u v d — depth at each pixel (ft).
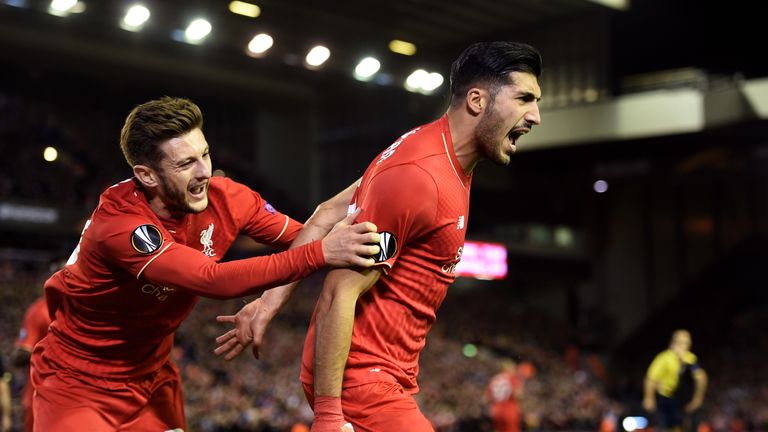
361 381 8.99
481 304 111.96
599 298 123.24
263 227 10.93
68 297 10.18
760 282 114.11
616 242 121.60
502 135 9.07
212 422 46.16
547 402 74.13
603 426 45.62
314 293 83.82
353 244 8.30
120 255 9.07
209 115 109.29
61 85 97.35
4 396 22.06
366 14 68.59
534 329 108.78
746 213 114.93
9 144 83.82
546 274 119.85
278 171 103.09
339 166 97.09
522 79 9.02
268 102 100.07
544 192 109.50
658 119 78.13
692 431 32.32
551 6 77.20
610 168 103.04
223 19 59.00
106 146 98.27
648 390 32.63
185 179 9.10
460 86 9.21
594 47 80.28
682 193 118.83
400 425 8.85
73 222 80.84
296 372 60.49
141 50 84.33
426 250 9.11
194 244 10.11
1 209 74.74
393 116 91.25
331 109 98.22
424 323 9.50
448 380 71.36
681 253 117.70
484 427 61.72
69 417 10.30
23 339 18.07
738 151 94.94
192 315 65.57
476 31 78.48
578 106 81.56
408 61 72.54
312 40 65.72
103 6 51.88
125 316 10.06
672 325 113.39
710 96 76.38
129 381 10.62
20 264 70.33
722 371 98.89
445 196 8.93
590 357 105.81
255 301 10.36
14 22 75.46
